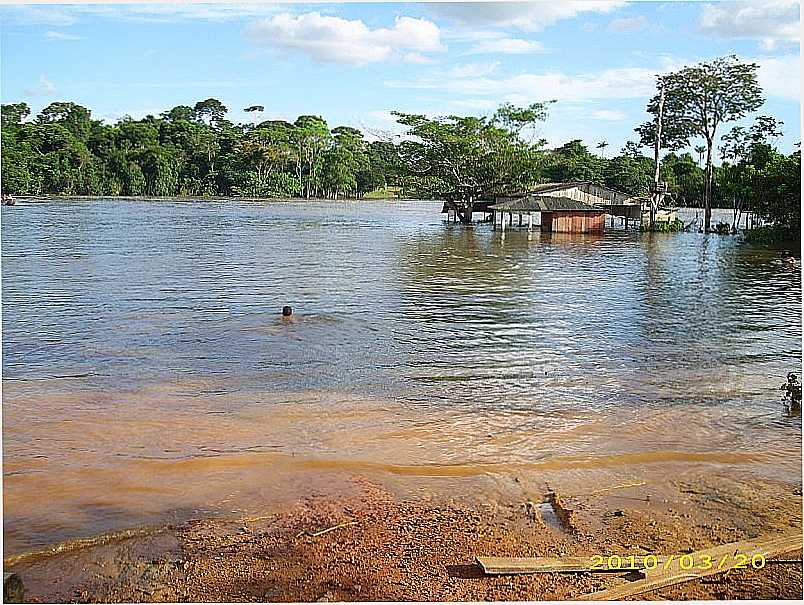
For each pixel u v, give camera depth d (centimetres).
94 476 657
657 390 923
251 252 2658
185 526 575
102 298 1586
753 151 3594
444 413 830
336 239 3294
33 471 667
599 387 934
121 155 7462
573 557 528
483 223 4650
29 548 543
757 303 1609
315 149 8400
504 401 876
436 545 548
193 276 1967
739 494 632
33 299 1564
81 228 3716
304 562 525
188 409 836
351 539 555
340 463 689
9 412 820
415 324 1319
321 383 942
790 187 3147
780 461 702
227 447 725
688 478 664
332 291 1719
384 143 8375
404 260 2442
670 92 3988
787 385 927
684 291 1791
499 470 679
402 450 723
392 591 491
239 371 992
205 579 505
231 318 1358
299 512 597
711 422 805
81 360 1043
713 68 3853
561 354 1106
